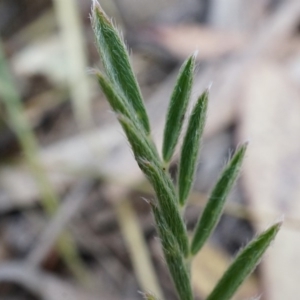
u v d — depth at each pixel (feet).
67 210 0.71
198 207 0.69
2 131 0.79
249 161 0.67
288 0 0.83
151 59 0.86
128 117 0.27
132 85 0.28
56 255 0.69
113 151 0.75
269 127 0.71
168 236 0.29
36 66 0.86
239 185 0.67
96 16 0.27
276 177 0.66
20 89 0.86
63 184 0.75
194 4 0.92
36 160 0.71
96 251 0.70
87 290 0.65
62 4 0.83
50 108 0.84
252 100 0.74
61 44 0.88
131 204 0.72
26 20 0.96
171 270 0.30
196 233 0.32
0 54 0.74
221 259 0.64
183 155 0.30
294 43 0.79
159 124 0.75
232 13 0.86
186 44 0.85
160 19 0.92
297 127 0.70
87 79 0.82
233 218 0.67
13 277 0.66
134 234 0.68
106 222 0.71
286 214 0.63
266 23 0.82
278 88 0.74
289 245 0.59
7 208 0.75
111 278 0.68
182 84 0.29
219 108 0.75
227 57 0.80
